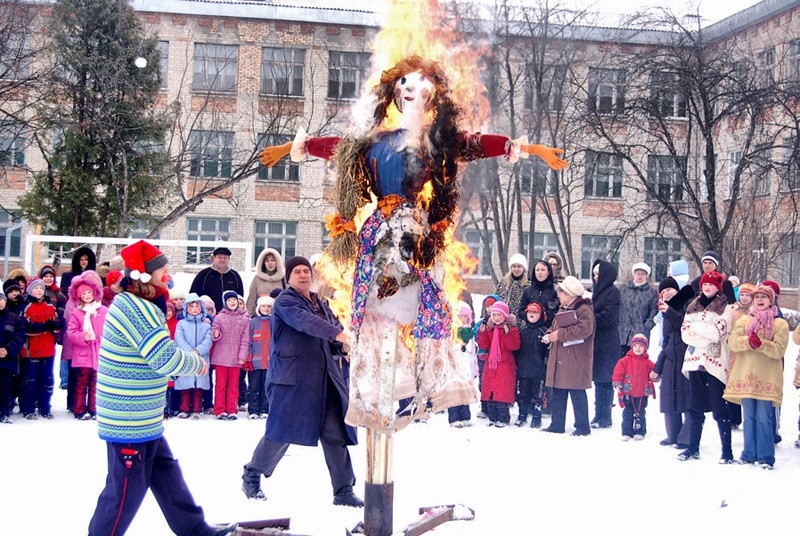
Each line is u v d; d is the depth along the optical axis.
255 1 29.28
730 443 7.62
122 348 4.23
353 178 4.45
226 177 28.88
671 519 5.52
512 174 24.36
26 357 9.09
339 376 5.64
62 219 20.64
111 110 20.47
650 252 27.58
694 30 21.05
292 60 28.75
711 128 18.86
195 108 28.30
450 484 6.44
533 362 9.54
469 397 4.60
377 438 4.51
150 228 22.19
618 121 21.45
